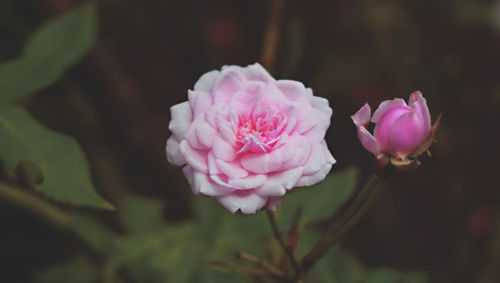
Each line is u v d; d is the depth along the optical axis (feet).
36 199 1.31
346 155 1.99
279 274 1.08
